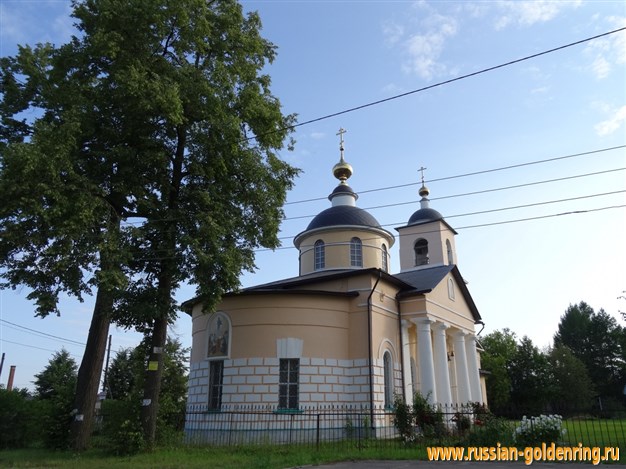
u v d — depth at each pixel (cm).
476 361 2981
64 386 1811
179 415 2225
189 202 1739
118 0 1537
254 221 1811
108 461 1337
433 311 2450
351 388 2098
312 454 1437
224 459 1367
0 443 1864
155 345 1633
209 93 1614
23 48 1661
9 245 1435
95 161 1600
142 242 1639
